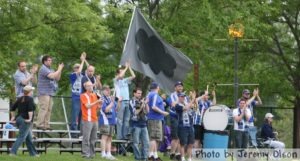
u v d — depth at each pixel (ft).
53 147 163.02
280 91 267.18
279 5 247.91
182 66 147.02
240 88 264.31
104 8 176.14
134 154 139.64
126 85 150.00
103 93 136.15
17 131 142.82
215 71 246.68
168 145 156.15
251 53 266.98
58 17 150.00
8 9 144.15
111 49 210.79
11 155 124.88
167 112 145.79
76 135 148.77
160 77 143.64
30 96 126.62
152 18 208.64
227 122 149.07
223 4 209.46
